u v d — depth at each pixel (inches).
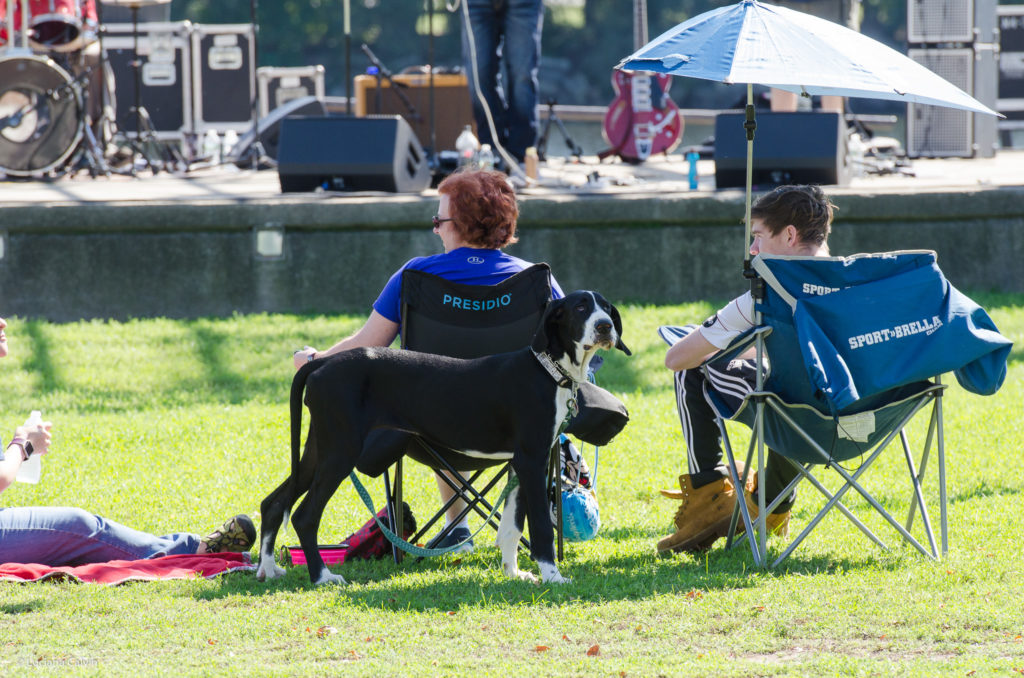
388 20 5944.9
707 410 657.6
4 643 501.7
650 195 1496.1
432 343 626.8
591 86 6048.2
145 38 2396.7
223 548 655.8
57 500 780.6
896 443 910.4
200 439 951.0
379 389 582.2
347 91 1649.9
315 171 1541.6
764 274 589.0
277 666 464.8
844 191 1489.9
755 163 1515.7
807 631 501.0
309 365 589.0
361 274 1501.0
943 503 627.8
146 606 554.3
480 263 642.8
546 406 574.6
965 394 1082.7
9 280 1482.5
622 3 6181.1
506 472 658.8
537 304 625.6
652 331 1341.0
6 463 588.1
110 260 1489.9
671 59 604.7
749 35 604.1
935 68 2096.5
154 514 754.8
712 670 452.1
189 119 2413.9
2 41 1935.3
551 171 1892.2
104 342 1337.4
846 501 765.9
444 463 618.8
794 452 623.5
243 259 1494.8
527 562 646.5
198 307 1497.3
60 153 1793.8
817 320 590.6
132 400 1116.5
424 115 2041.1
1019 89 2506.2
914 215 1496.1
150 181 1813.5
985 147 2118.6
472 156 1675.7
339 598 559.8
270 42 5880.9
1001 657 466.0
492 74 1689.2
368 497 631.2
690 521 658.8
